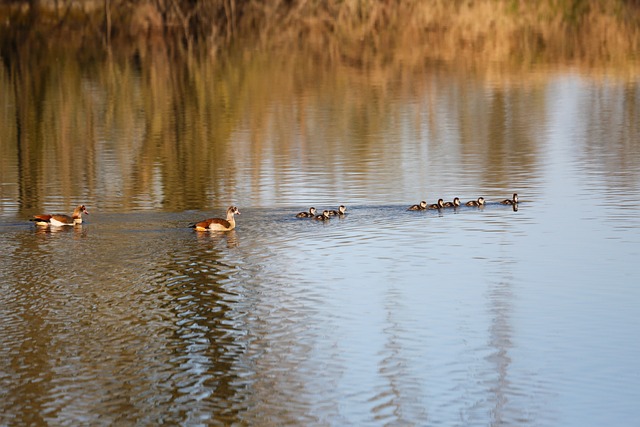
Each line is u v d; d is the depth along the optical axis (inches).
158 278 1881.2
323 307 1731.1
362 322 1657.2
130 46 6181.1
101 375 1440.7
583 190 2682.1
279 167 3041.3
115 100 4426.7
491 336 1593.3
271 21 6825.8
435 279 1897.1
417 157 3186.5
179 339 1576.0
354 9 6732.3
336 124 3848.4
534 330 1622.8
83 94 4569.4
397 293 1809.8
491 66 5492.1
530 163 3080.7
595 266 1973.4
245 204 2524.6
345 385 1414.9
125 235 2206.0
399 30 6619.1
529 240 2174.0
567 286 1849.2
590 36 6496.1
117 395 1376.7
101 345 1549.0
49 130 3747.5
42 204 2532.0
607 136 3548.2
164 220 2352.4
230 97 4520.2
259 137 3582.7
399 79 5054.1
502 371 1461.6
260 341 1568.7
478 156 3198.8
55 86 4781.0
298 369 1465.3
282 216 2397.9
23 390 1390.3
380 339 1582.2
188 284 1850.4
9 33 6471.5
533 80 5012.3
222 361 1492.4
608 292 1813.5
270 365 1478.8
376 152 3280.0
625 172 2915.8
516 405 1355.8
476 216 2402.8
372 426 1298.0
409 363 1488.7
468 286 1851.6
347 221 2345.0
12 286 1829.5
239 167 3038.9
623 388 1407.5
